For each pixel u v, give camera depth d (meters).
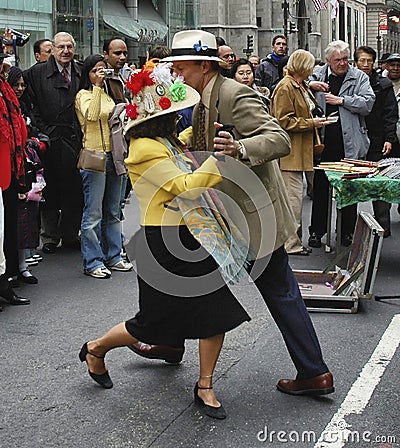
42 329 6.70
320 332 6.53
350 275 7.21
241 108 4.75
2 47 7.50
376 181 7.98
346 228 9.95
